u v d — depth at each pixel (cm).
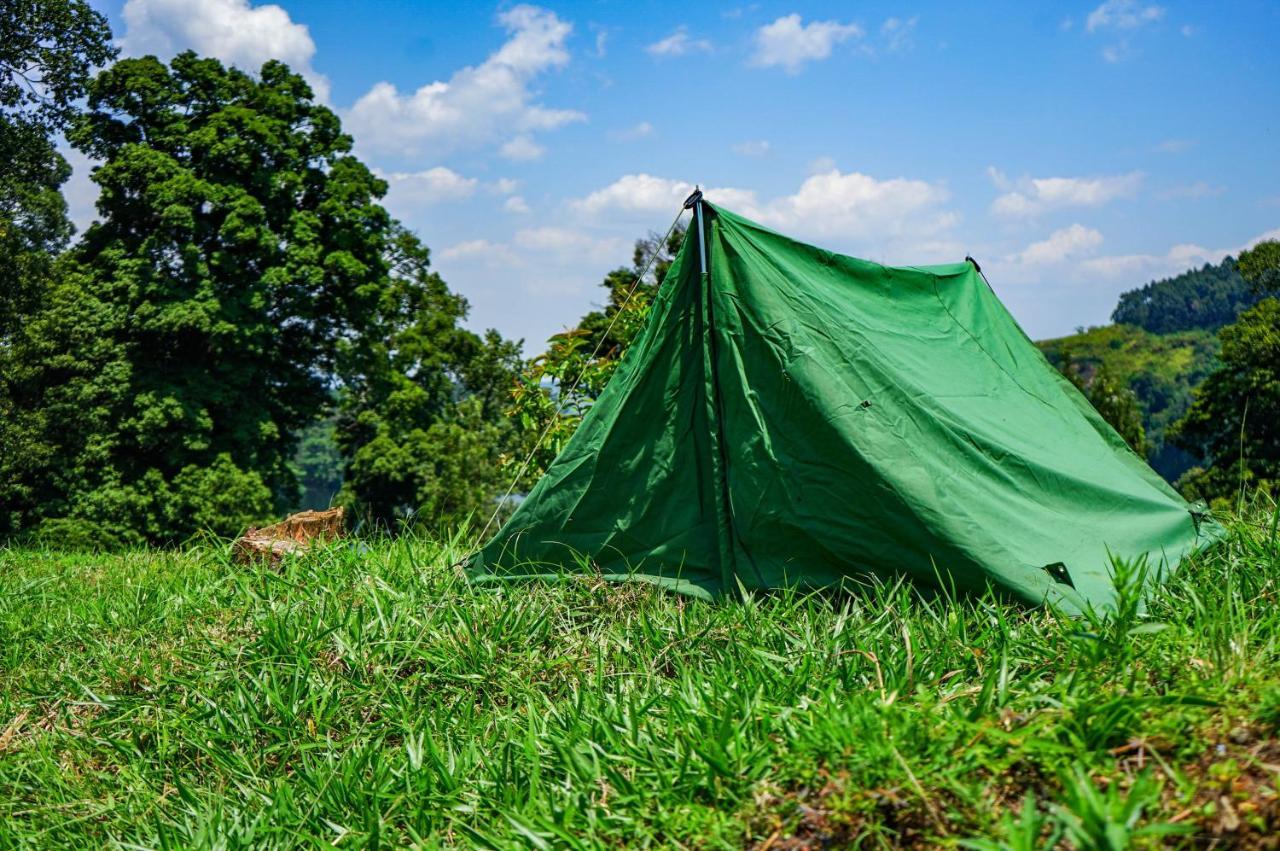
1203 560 561
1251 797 246
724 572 618
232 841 373
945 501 553
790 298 630
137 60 2728
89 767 478
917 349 698
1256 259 3100
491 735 445
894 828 276
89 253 2711
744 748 332
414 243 3722
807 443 596
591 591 613
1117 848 221
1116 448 777
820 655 443
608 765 351
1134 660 352
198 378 2617
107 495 2422
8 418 2383
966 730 294
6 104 2348
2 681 606
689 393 658
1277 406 2817
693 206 657
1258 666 328
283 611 595
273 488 2842
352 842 366
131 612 671
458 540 750
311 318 2906
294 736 468
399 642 537
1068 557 562
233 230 2638
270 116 2825
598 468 666
